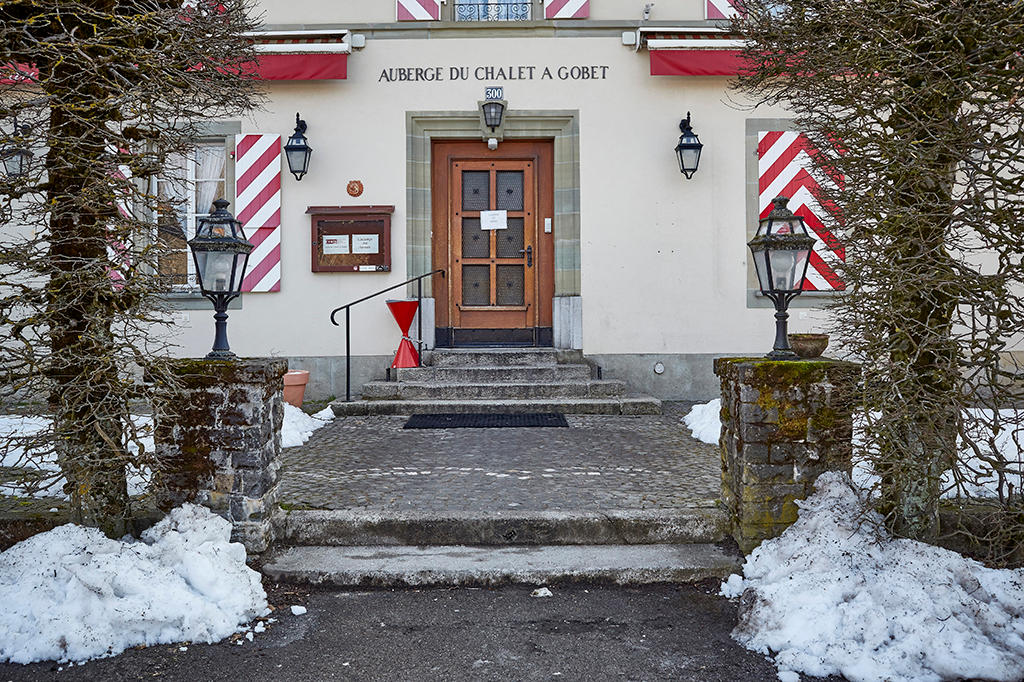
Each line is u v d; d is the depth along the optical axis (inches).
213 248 176.4
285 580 166.9
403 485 221.5
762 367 170.7
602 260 406.6
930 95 147.1
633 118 405.4
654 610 156.2
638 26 403.5
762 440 171.0
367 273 402.9
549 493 211.2
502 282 423.8
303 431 302.4
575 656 137.3
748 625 143.3
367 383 375.9
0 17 152.2
